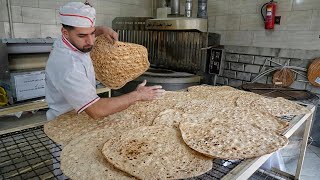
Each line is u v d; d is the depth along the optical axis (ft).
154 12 15.26
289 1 9.89
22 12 10.50
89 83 4.57
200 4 10.78
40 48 8.75
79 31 4.42
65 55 4.60
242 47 11.42
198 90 7.29
